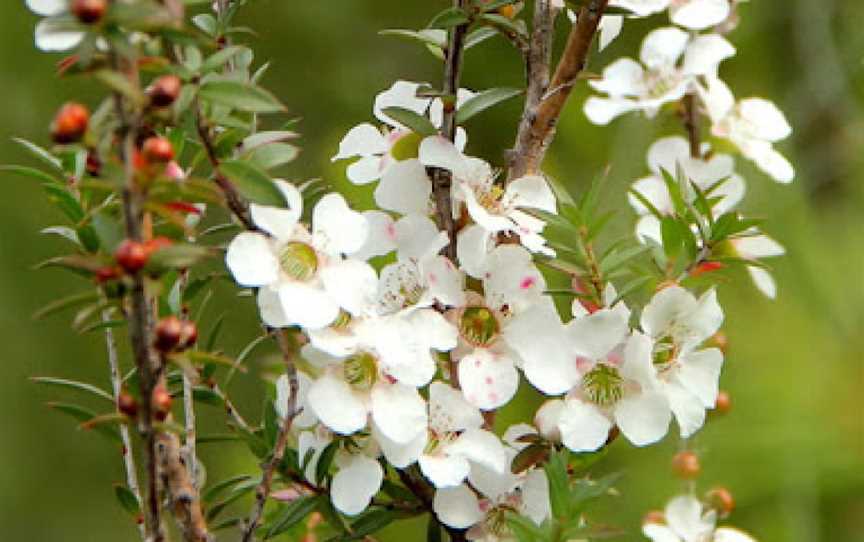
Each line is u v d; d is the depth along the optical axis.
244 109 0.54
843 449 0.71
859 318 0.73
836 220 0.79
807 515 0.71
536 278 0.57
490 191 0.57
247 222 0.55
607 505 0.71
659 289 0.58
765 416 0.71
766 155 0.63
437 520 0.57
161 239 0.53
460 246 0.56
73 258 0.53
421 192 0.57
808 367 0.72
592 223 0.58
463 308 0.56
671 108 0.63
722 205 0.63
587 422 0.57
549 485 0.56
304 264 0.55
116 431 0.57
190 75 0.54
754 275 0.62
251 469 0.75
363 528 0.57
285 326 0.56
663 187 0.63
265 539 0.57
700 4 0.60
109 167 0.52
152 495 0.54
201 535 0.56
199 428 0.85
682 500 0.61
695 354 0.57
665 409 0.57
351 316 0.56
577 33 0.58
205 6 0.65
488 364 0.56
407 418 0.56
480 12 0.56
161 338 0.53
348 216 0.56
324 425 0.56
